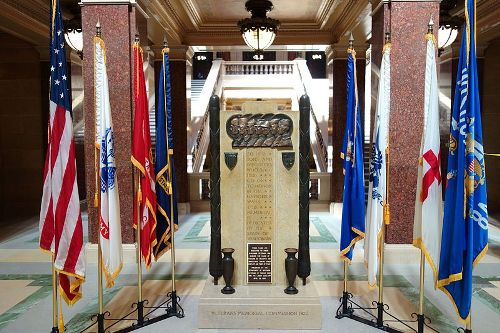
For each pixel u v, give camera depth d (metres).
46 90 10.28
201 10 8.62
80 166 10.45
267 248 4.18
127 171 5.71
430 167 3.44
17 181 10.49
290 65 17.34
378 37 5.89
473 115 3.10
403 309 4.24
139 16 5.99
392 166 5.57
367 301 4.45
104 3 5.61
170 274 5.39
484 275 5.26
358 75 9.65
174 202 4.32
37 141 10.40
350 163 4.00
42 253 6.51
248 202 4.17
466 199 3.17
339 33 9.13
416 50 5.50
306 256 4.07
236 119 4.14
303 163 4.04
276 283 4.20
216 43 9.91
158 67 9.88
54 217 3.29
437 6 5.47
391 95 5.53
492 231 7.96
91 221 5.70
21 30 8.72
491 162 10.31
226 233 4.20
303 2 8.05
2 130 10.38
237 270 4.19
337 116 9.69
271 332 3.73
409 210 5.62
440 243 3.51
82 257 3.38
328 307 4.29
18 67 10.23
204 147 12.40
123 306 4.33
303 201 4.05
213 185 4.07
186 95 10.02
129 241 5.78
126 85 5.66
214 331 3.75
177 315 4.04
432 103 3.44
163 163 4.10
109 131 3.65
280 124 4.13
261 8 7.56
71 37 6.96
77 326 3.85
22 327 3.83
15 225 8.73
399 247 5.62
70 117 3.33
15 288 4.89
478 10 8.02
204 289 4.07
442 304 4.36
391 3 5.48
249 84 17.08
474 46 3.09
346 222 4.01
